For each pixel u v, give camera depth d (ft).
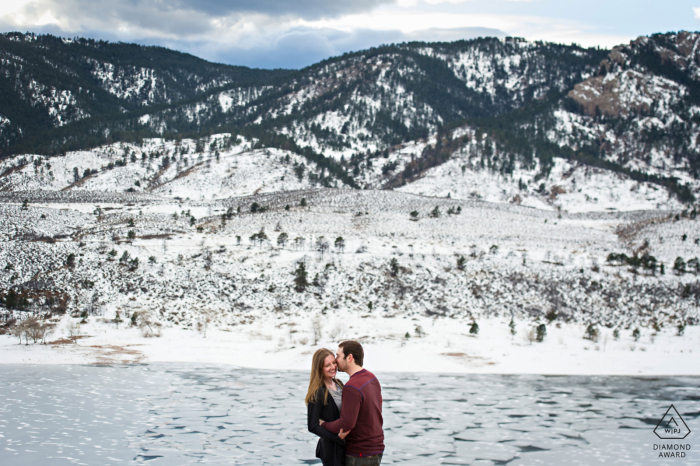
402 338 194.08
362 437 28.94
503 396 90.94
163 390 89.66
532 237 463.83
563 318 251.80
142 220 482.69
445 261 344.69
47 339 177.06
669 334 213.66
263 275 306.35
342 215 543.80
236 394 86.28
